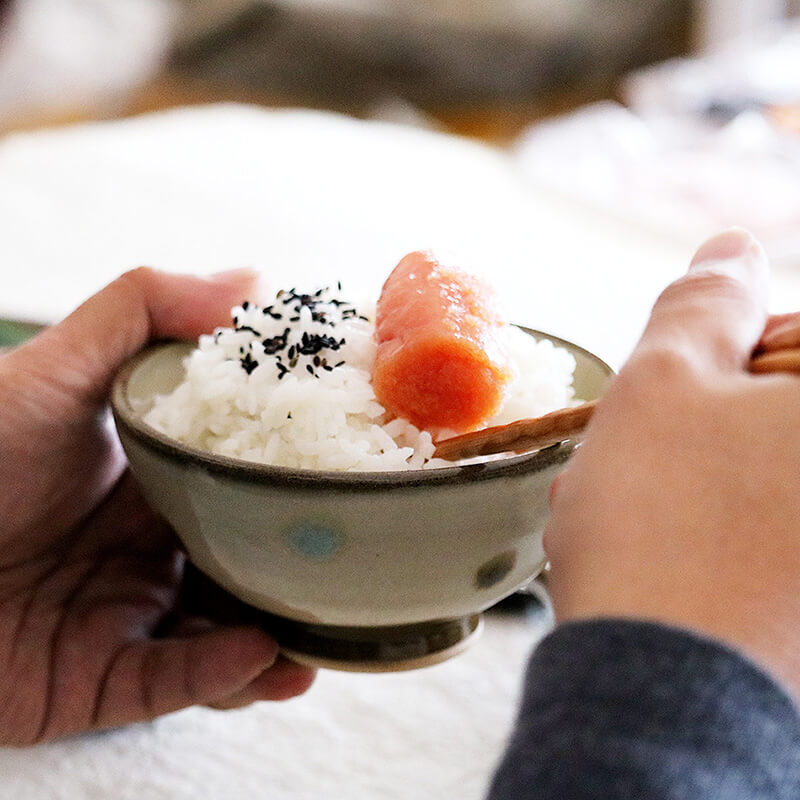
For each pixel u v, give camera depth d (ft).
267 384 1.29
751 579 0.99
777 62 3.59
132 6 6.23
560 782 0.96
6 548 1.49
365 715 1.40
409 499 1.16
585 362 1.36
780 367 1.06
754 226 2.39
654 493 1.02
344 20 6.46
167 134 3.12
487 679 1.44
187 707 1.40
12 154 2.92
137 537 1.60
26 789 1.32
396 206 2.65
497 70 6.46
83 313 1.45
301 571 1.21
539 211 2.65
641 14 6.45
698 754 0.95
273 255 2.35
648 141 2.91
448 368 1.23
